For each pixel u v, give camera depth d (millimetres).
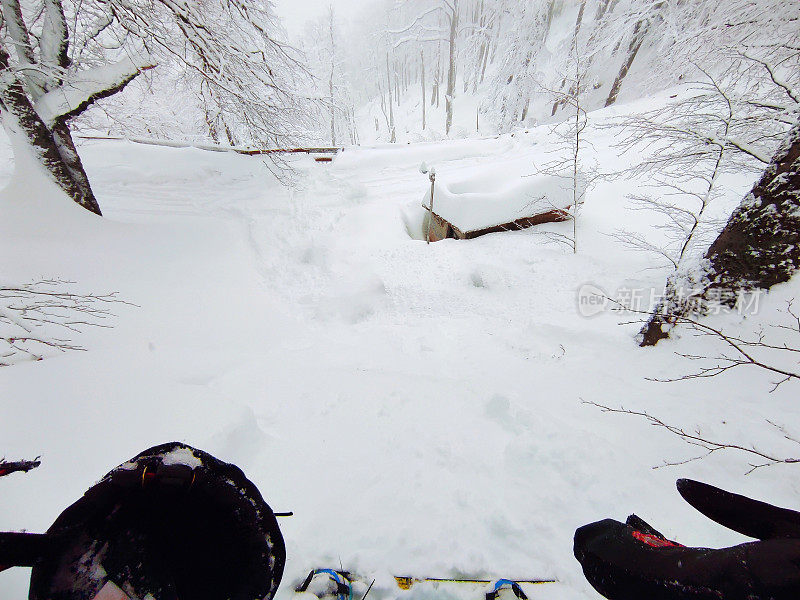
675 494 2350
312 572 1732
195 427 2482
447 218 10133
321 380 4137
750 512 791
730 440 2824
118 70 7328
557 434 2824
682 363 4000
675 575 614
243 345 5977
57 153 7766
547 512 2172
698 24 7555
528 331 6023
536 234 9477
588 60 19906
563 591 1718
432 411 3391
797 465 2518
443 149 16344
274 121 9375
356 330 7098
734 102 5344
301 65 8805
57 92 7238
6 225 6773
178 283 7418
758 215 3490
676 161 6055
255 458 2570
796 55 5043
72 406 2688
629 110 16359
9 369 3199
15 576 1489
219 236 9922
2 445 2252
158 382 3154
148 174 13023
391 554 1873
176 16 6531
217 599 765
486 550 1916
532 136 16828
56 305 3809
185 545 762
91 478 2061
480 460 2635
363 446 2832
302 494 2281
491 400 3402
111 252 7488
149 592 683
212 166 14016
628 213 9805
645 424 3186
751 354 3566
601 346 5086
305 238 10422
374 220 11398
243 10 7590
